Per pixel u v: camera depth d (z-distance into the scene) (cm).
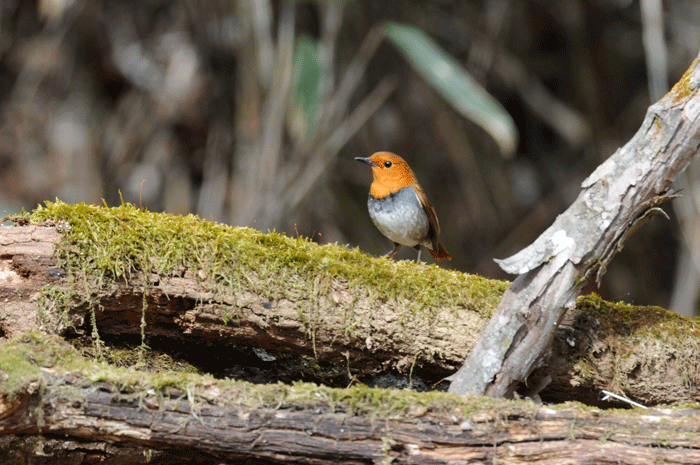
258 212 1233
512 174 1642
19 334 492
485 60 1512
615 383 574
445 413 457
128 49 1419
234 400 451
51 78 1373
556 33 1647
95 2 1404
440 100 1505
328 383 602
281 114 1234
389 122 1493
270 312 539
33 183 1315
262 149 1255
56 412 437
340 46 1398
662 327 589
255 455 450
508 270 506
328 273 552
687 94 478
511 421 458
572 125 1614
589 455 449
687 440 455
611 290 1633
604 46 1603
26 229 525
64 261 522
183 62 1402
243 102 1299
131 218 541
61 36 1377
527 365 524
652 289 1658
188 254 534
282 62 1219
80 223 527
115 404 443
